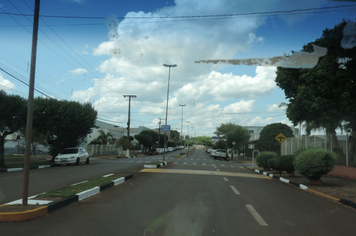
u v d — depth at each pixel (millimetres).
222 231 5078
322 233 5207
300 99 15375
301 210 7172
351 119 14945
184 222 5574
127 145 42781
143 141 60250
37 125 22516
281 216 6395
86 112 25719
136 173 15562
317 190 10672
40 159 30422
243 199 8367
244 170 21594
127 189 9727
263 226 5496
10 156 32688
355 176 13945
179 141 142500
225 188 10578
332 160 11953
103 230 4945
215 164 28703
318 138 17859
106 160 33406
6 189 9367
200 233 4918
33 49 6301
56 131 24281
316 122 16672
